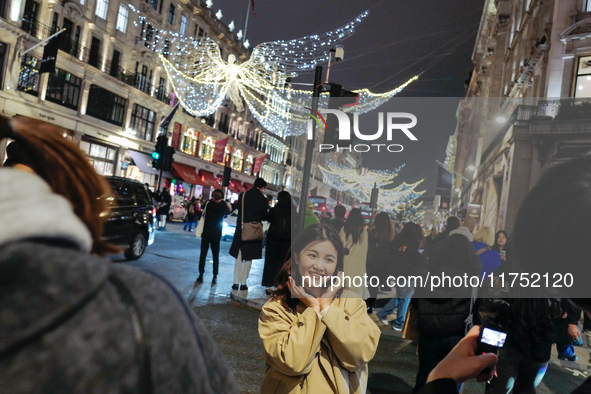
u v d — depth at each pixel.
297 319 1.86
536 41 16.38
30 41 20.55
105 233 8.14
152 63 30.16
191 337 0.58
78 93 24.17
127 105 28.08
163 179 32.38
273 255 6.90
